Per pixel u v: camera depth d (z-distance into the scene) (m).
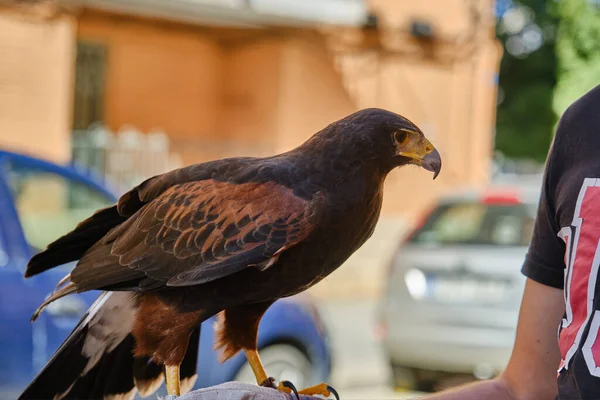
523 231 9.50
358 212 3.42
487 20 22.50
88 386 3.65
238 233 3.39
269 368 8.12
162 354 3.41
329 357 8.69
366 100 20.52
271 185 3.46
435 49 21.55
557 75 32.62
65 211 7.53
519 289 9.14
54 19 15.88
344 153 3.44
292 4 18.00
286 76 19.30
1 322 6.59
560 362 3.22
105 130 18.12
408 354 9.62
